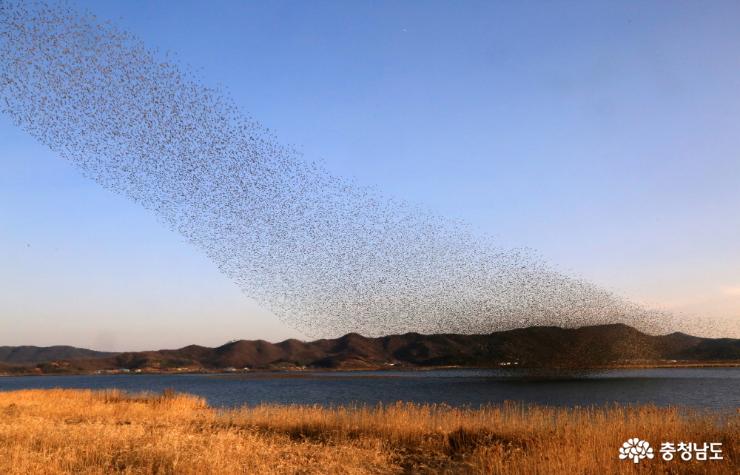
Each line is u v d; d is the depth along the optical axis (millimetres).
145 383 155125
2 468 15820
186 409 36875
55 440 20203
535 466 16047
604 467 15656
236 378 166875
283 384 115125
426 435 23500
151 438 20406
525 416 27047
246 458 17922
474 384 83562
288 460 18547
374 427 24500
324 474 17000
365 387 93125
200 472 15844
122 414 33594
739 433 19406
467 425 24188
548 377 83125
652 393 62438
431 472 17875
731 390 66562
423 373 153875
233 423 27312
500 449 18078
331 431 24266
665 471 16312
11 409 34250
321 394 76438
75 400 42688
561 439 19625
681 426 20703
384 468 18453
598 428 21000
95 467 16656
